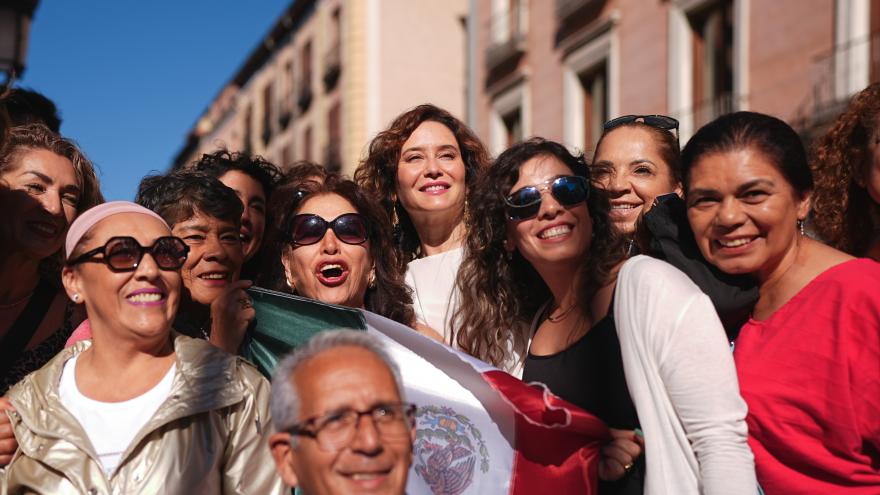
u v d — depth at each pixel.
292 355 2.16
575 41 12.53
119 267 2.42
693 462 2.21
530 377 2.74
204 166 4.00
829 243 2.94
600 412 2.52
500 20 14.55
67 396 2.47
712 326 2.23
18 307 3.23
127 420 2.42
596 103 12.38
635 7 11.38
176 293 2.52
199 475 2.38
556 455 2.54
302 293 3.30
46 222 3.19
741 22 9.69
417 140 3.77
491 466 2.62
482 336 3.02
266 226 3.98
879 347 2.16
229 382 2.50
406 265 3.68
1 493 2.39
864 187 2.82
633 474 2.45
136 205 2.58
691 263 2.50
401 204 3.93
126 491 2.31
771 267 2.39
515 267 3.01
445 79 19.34
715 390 2.19
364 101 18.72
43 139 3.26
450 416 2.69
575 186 2.67
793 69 8.94
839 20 8.37
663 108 10.83
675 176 3.46
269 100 25.84
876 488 2.19
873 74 7.98
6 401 2.47
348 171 18.70
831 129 2.90
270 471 2.51
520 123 14.11
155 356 2.54
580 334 2.64
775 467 2.28
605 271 2.64
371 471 2.00
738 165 2.31
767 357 2.30
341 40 19.56
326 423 2.01
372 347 2.14
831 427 2.20
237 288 3.13
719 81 10.23
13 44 5.25
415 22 19.25
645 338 2.29
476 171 3.83
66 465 2.33
